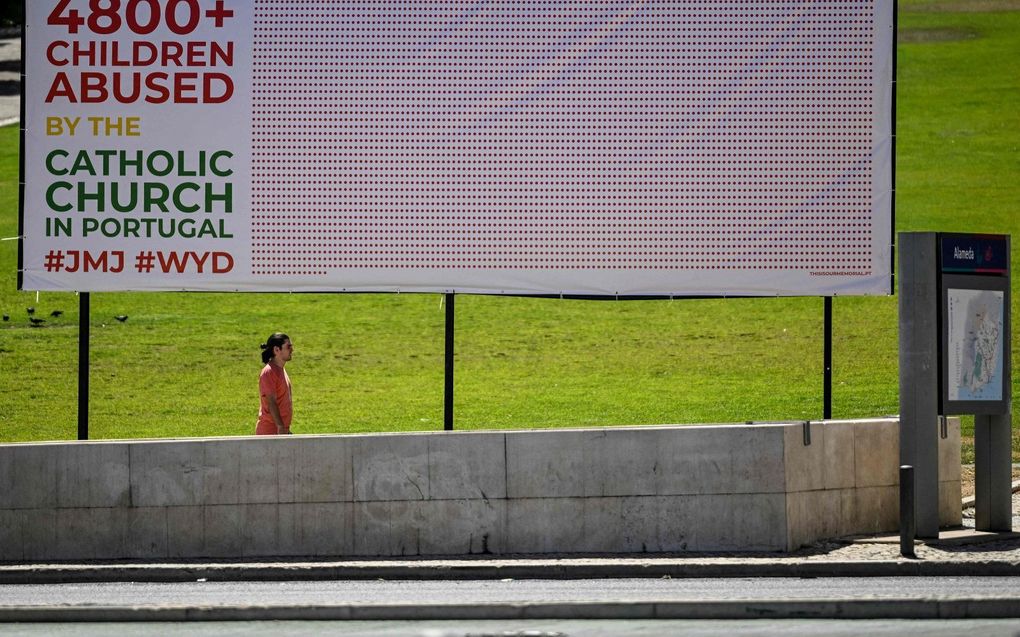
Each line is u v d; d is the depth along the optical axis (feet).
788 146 145.48
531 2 145.69
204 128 145.07
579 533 112.27
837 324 350.64
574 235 145.38
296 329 353.51
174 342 336.49
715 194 145.69
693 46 145.69
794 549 111.14
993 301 118.93
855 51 145.38
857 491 120.26
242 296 386.52
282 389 130.72
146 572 106.42
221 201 145.07
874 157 145.48
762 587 97.04
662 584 99.60
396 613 86.28
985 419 120.26
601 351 329.93
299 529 112.88
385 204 145.48
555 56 145.48
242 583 104.12
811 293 145.69
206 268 144.97
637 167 145.48
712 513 111.45
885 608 84.79
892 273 145.38
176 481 113.19
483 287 145.38
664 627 81.82
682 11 145.79
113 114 144.87
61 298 375.04
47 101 144.56
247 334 347.15
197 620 86.79
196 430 248.93
